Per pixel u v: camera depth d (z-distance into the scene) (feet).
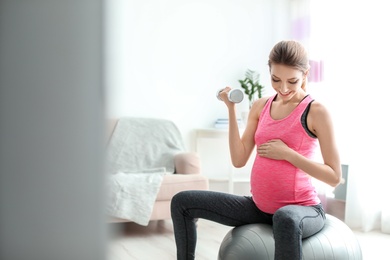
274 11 15.76
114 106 0.50
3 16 0.47
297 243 5.21
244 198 6.54
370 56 12.48
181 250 6.52
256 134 6.42
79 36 0.49
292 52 5.80
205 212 6.38
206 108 15.10
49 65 0.48
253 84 14.82
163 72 14.60
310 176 6.24
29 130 0.47
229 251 6.08
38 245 0.47
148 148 13.05
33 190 0.47
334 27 13.65
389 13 12.14
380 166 12.14
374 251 10.12
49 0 0.48
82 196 0.49
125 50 14.15
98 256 0.48
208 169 15.16
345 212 12.82
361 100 12.57
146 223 10.77
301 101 6.14
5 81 0.47
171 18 14.66
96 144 0.49
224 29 15.26
